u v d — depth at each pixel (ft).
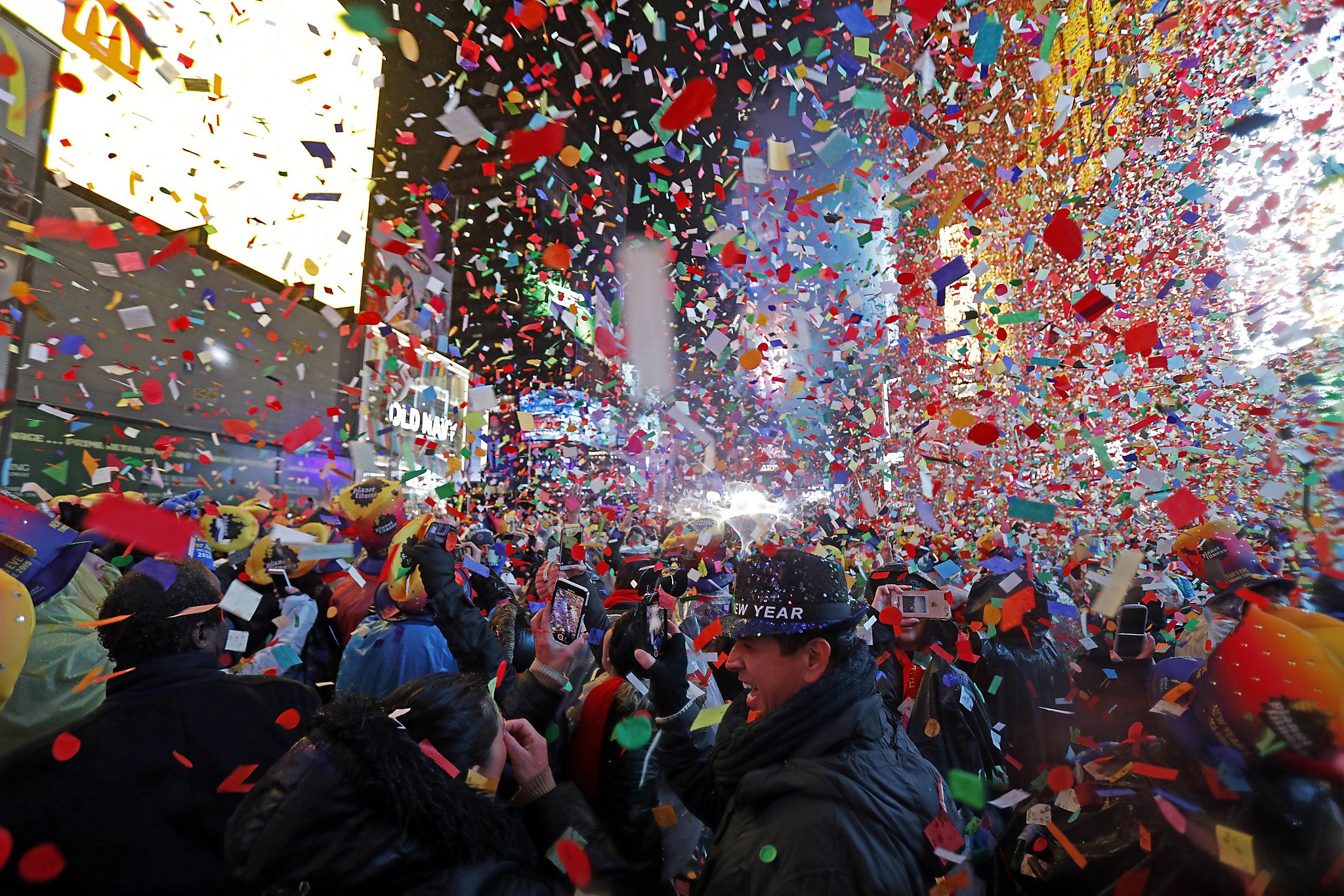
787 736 3.66
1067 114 13.43
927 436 19.65
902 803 3.42
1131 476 15.85
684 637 5.52
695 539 11.50
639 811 4.83
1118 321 19.90
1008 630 9.09
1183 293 18.17
